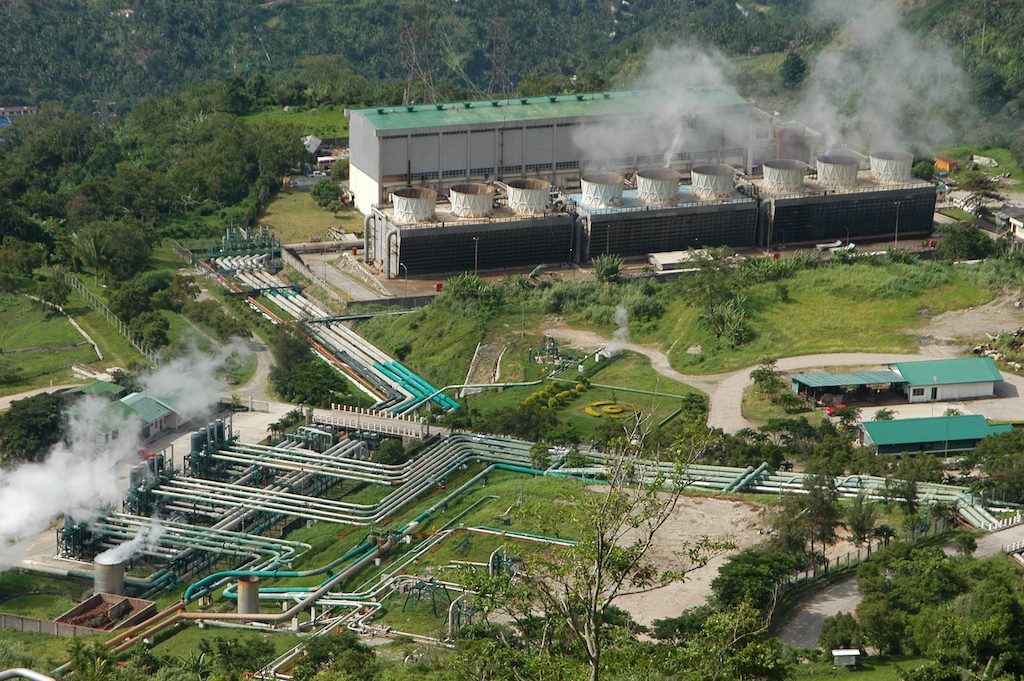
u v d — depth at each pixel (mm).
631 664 128750
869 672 178500
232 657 188875
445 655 184125
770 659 136250
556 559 140875
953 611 185125
